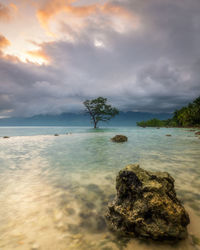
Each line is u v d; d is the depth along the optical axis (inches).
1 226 124.4
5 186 206.1
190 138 871.7
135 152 454.6
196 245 101.7
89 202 163.5
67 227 124.0
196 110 3004.4
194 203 155.3
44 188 199.5
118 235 114.9
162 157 380.5
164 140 772.6
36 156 409.4
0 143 705.0
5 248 101.2
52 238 111.3
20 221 131.1
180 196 170.2
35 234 115.5
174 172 257.1
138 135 1117.7
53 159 372.5
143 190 124.8
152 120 4030.5
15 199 169.9
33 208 151.6
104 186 205.5
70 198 172.2
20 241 108.1
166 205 114.1
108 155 414.3
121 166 304.8
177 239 105.6
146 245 104.0
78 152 465.1
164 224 107.0
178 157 379.2
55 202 163.3
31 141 783.1
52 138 947.3
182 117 3284.9
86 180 228.2
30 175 252.2
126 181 138.8
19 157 397.4
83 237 112.6
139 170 145.7
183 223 113.8
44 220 132.8
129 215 116.0
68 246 103.3
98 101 2812.5
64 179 232.7
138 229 110.8
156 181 133.4
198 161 336.5
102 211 147.1
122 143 675.4
